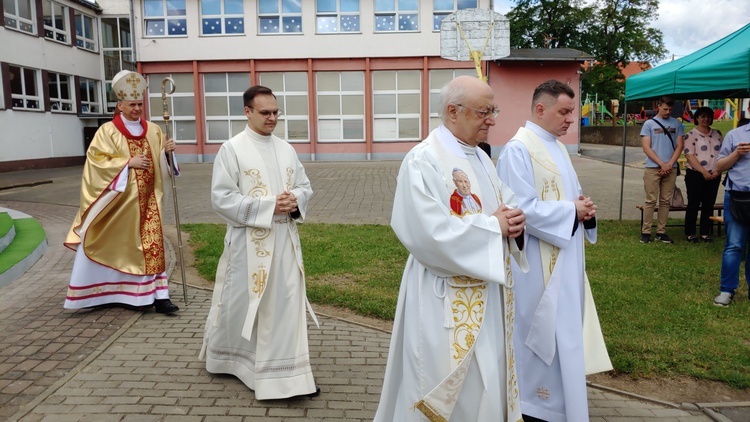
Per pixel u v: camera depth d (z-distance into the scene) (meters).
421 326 2.52
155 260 5.27
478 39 15.95
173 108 23.75
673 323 4.86
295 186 4.02
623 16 32.81
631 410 3.59
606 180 15.01
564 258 3.17
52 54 22.66
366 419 3.46
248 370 3.78
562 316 3.14
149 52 23.25
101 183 5.05
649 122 7.89
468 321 2.47
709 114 7.71
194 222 10.16
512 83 22.48
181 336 4.75
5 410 3.49
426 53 22.83
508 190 2.92
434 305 2.51
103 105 26.25
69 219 10.50
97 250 5.20
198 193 13.99
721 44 7.01
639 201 11.62
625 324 4.84
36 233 8.45
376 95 23.44
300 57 23.05
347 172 18.12
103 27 26.17
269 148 3.93
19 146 20.94
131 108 5.23
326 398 3.73
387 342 4.73
